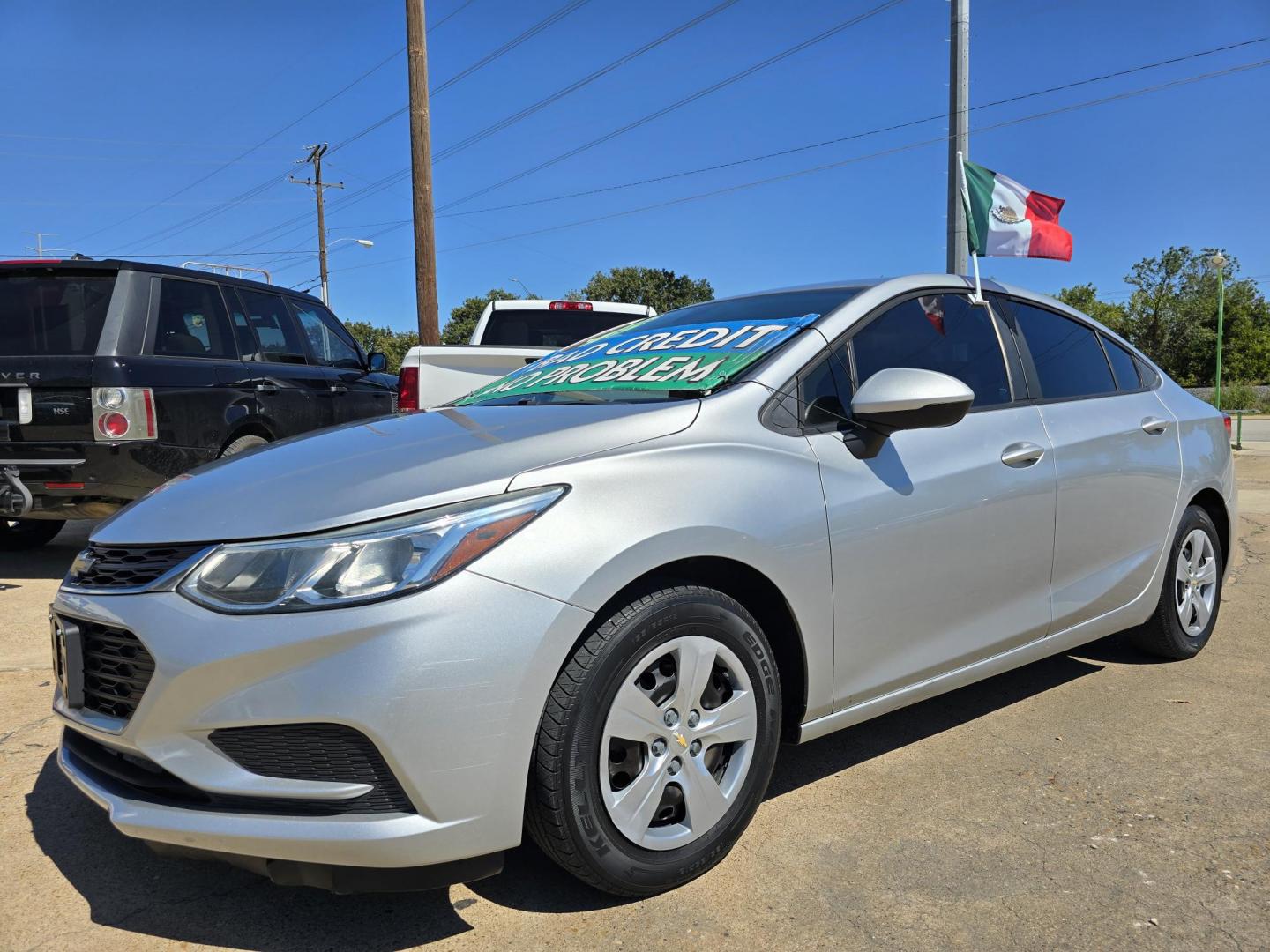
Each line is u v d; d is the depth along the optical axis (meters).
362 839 1.94
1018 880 2.37
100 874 2.47
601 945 2.13
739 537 2.37
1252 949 2.08
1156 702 3.62
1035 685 3.85
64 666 2.29
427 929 2.21
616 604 2.22
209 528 2.14
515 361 6.42
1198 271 61.22
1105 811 2.73
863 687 2.71
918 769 3.04
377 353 7.48
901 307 3.12
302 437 2.89
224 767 2.01
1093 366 3.74
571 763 2.10
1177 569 3.94
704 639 2.33
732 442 2.49
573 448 2.30
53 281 5.45
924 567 2.82
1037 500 3.17
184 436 5.58
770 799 2.85
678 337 3.19
